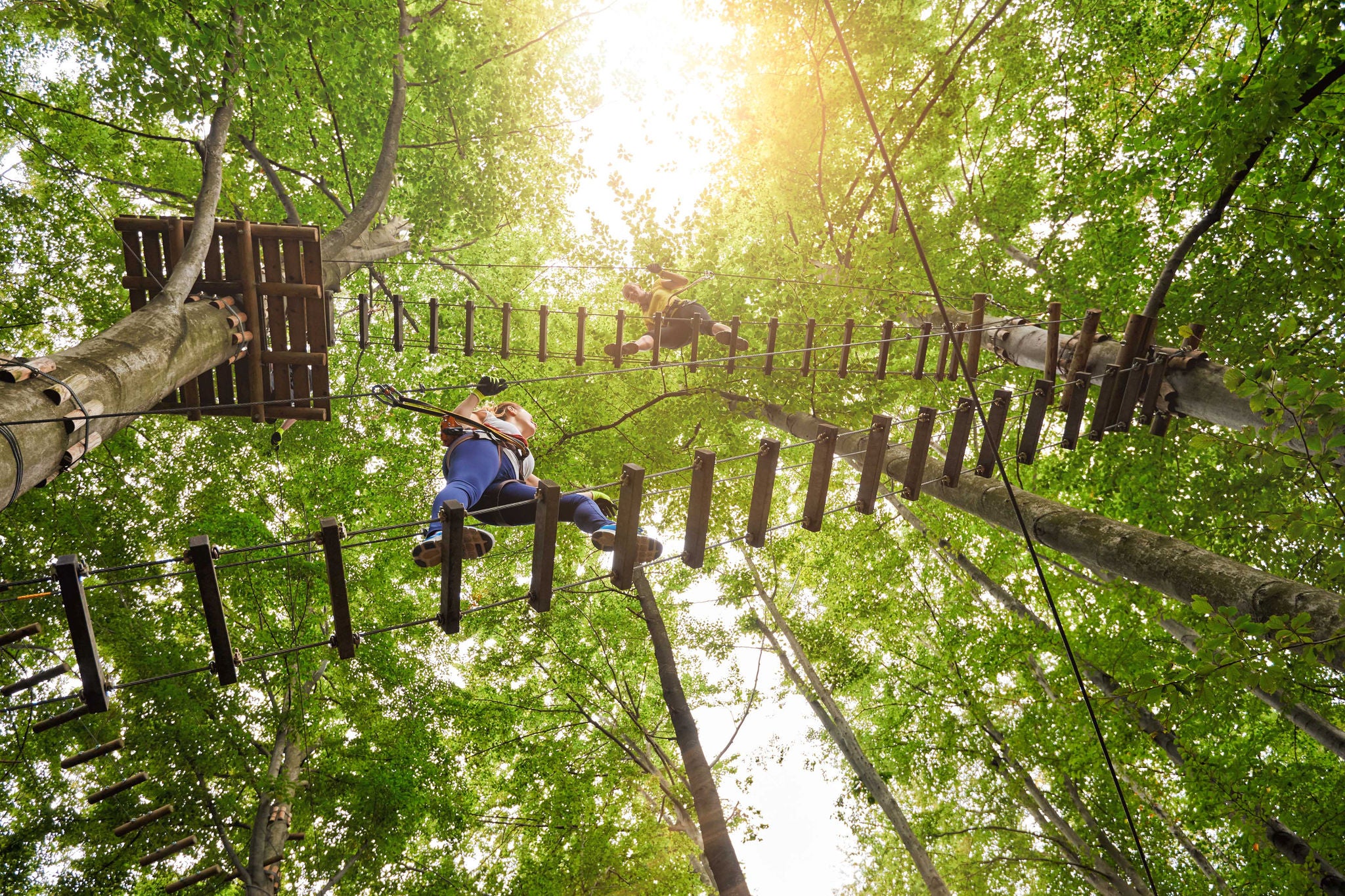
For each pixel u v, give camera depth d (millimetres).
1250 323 8484
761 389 9898
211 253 6828
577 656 12109
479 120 12727
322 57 10383
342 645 3291
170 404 7227
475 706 11164
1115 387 6148
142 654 9227
